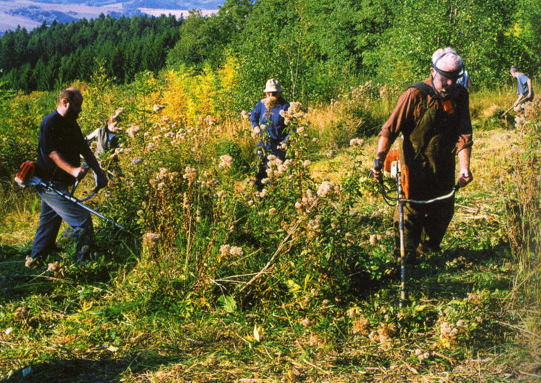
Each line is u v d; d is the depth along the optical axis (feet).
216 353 11.00
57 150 16.10
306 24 54.90
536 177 14.98
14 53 647.15
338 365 10.36
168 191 14.97
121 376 10.25
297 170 14.49
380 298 13.15
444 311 11.84
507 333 11.09
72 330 12.23
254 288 13.17
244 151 31.37
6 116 33.81
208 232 14.75
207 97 57.26
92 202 19.72
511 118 42.42
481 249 16.58
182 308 12.89
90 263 15.79
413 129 14.26
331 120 38.96
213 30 225.56
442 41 66.03
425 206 14.93
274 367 10.36
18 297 14.58
